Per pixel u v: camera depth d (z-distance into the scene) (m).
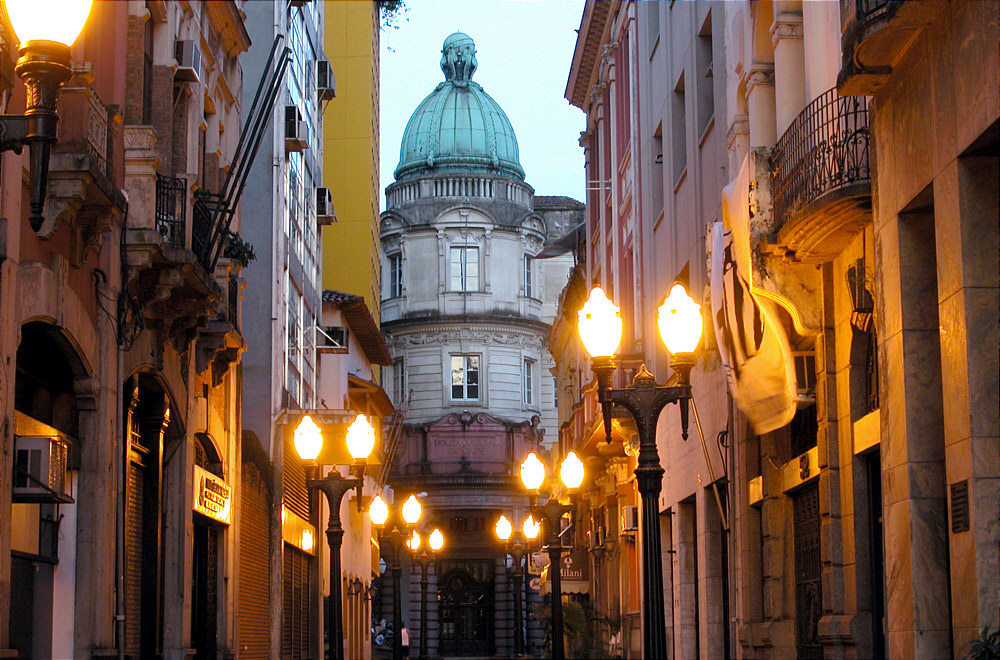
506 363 71.44
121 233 16.03
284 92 29.86
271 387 27.98
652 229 27.98
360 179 51.88
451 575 69.69
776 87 16.14
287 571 30.05
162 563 19.22
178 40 19.28
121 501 15.84
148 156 16.36
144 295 16.94
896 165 11.60
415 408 70.69
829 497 14.58
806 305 14.70
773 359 15.41
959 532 10.09
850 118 13.38
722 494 21.62
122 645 15.49
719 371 20.77
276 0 29.28
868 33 10.98
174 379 18.80
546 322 74.81
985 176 10.11
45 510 14.35
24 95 12.66
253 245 28.44
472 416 69.56
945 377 10.41
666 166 26.02
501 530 24.55
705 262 22.08
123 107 16.56
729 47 19.02
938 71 10.55
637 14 30.12
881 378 11.98
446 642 69.06
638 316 29.08
